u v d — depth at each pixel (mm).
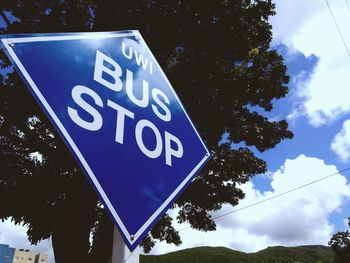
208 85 8102
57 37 1310
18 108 6672
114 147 1305
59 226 6660
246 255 188500
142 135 1501
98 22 7402
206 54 7938
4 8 7070
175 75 7742
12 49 1114
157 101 1745
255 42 8102
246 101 8805
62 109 1171
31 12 7238
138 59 1774
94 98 1344
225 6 7504
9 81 7215
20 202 6070
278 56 9164
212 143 8758
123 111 1470
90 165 1161
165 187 1461
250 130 8773
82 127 1210
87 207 7020
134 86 1638
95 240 7832
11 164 6328
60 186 6484
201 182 8531
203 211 10070
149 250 11250
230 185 9078
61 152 6867
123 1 7383
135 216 1233
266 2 7746
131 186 1286
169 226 11203
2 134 6551
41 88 1138
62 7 7445
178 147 1698
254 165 8617
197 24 7676
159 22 7492
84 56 1409
